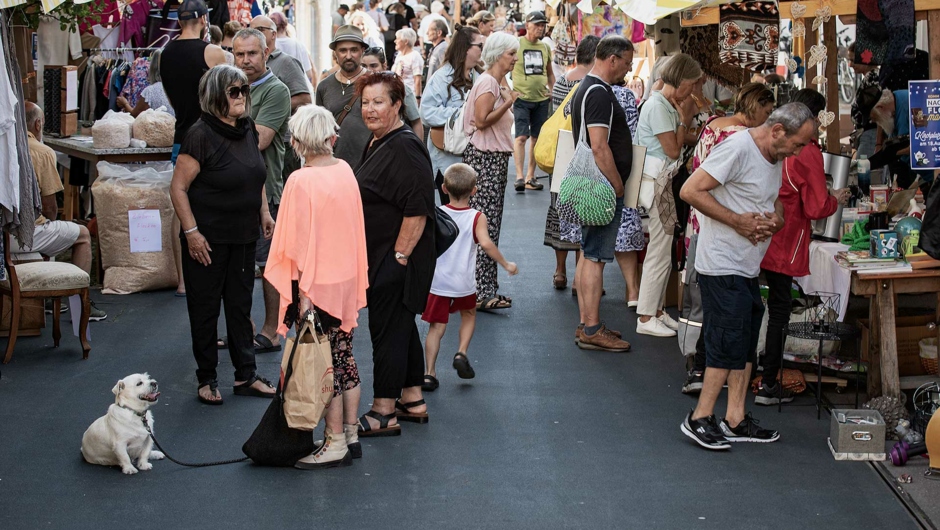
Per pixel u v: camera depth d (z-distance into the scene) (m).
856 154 8.44
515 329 7.96
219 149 5.93
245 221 6.09
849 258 5.89
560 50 13.57
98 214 8.80
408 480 5.04
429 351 6.48
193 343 6.12
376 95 5.37
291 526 4.51
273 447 5.12
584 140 6.96
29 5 8.27
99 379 6.54
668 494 4.89
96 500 4.76
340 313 5.06
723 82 8.95
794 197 5.78
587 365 7.03
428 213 5.44
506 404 6.21
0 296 7.24
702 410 5.52
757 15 6.33
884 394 5.82
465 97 9.23
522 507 4.73
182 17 7.59
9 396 6.17
